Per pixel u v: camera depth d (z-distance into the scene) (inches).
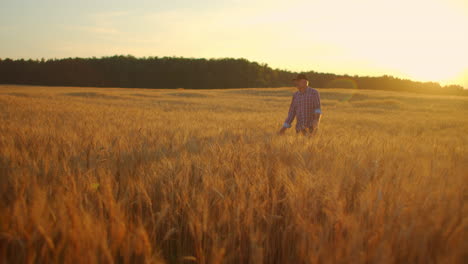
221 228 71.9
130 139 161.8
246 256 69.6
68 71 4498.0
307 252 61.1
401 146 156.9
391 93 2119.8
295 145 144.7
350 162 106.4
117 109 622.5
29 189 72.9
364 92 2100.1
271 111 983.6
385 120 658.8
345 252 55.1
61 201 66.5
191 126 263.7
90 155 110.3
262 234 67.9
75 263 53.6
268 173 98.8
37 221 56.4
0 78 4338.1
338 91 2121.1
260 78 5049.2
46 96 1283.2
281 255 71.4
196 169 100.1
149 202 74.4
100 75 4623.5
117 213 63.0
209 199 78.6
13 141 131.5
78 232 55.6
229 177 96.7
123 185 87.1
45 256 56.0
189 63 4936.0
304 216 68.9
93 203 74.0
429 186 76.1
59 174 88.7
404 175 87.4
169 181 84.4
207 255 66.8
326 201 74.9
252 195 76.4
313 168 102.0
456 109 1230.9
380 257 50.9
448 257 49.8
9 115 336.5
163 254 74.6
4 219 58.2
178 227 75.9
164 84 4795.8
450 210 62.3
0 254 55.6
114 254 57.6
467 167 97.8
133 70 4746.6
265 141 169.0
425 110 1186.6
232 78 4886.8
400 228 60.2
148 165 103.7
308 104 221.6
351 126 479.8
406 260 56.2
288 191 81.8
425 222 59.6
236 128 268.8
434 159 113.3
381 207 66.2
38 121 262.7
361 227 63.1
